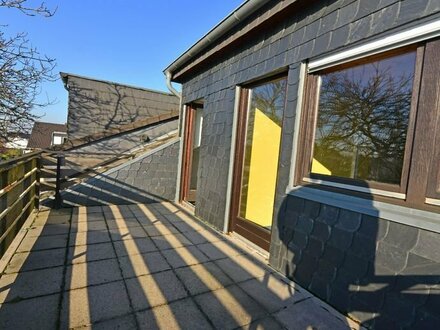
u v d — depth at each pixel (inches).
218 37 133.6
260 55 111.9
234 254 106.7
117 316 63.9
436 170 56.0
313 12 86.6
